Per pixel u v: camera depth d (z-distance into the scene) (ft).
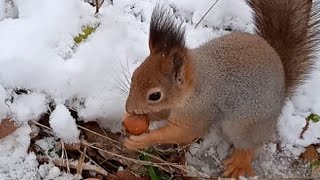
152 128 2.31
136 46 2.36
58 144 2.25
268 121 2.26
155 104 2.10
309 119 2.40
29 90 2.26
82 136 2.27
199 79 2.16
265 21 2.37
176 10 2.48
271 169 2.36
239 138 2.28
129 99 2.09
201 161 2.35
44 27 2.32
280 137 2.39
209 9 2.48
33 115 2.23
